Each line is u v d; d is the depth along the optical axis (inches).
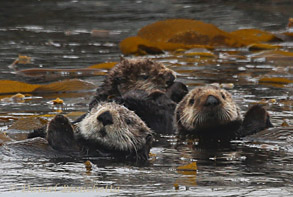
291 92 1547.7
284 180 800.3
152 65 1430.9
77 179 800.3
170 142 1099.3
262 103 1413.6
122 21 2847.0
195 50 2210.9
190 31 2345.0
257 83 1662.2
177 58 2078.0
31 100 1445.6
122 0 3531.0
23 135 1101.1
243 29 2464.3
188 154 991.6
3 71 1803.6
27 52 2146.9
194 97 1162.0
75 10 3193.9
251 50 2273.6
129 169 868.6
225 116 1106.1
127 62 1434.5
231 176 824.3
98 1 3496.6
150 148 999.0
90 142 965.2
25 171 841.5
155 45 2193.7
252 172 852.0
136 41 2167.8
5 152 937.5
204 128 1131.9
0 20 2866.6
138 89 1350.9
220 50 2278.5
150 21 2819.9
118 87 1392.7
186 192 732.7
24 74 1769.2
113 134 951.6
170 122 1206.3
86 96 1501.0
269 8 3149.6
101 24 2778.1
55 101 1401.3
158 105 1213.7
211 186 764.0
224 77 1736.0
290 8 3139.8
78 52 2169.0
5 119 1225.4
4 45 2279.8
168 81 1396.4
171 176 823.1
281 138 1106.7
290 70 1836.9
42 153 942.4
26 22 2837.1
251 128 1160.8
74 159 928.3
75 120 1147.9
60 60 1999.3
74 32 2605.8
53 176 815.1
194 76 1743.4
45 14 3058.6
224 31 2410.2
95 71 1812.3
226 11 3078.2
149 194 722.8
